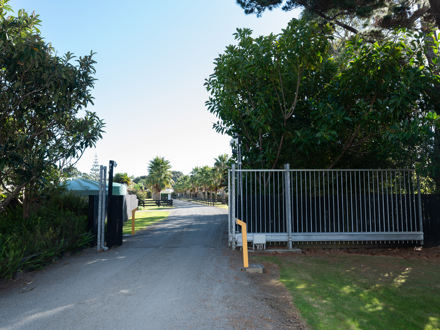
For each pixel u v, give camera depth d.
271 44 8.91
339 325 3.50
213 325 3.44
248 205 8.52
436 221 8.72
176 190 131.62
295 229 8.42
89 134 8.00
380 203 8.61
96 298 4.37
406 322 3.62
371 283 5.18
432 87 8.24
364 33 12.59
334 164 9.99
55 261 6.84
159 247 8.68
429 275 5.71
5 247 5.35
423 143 8.48
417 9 11.87
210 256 7.35
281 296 4.47
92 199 8.98
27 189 7.56
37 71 6.76
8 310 3.94
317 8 11.30
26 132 7.35
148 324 3.47
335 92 9.24
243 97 10.13
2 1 6.43
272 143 10.03
